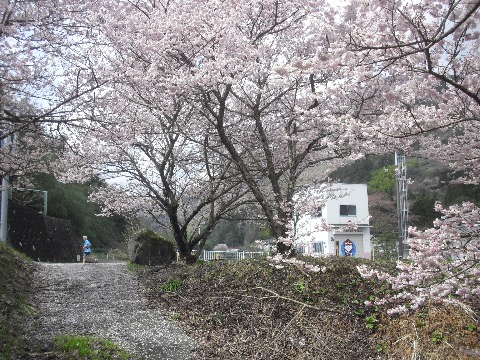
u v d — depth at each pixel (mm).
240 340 6152
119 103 8734
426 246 4164
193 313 7348
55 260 23469
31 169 9508
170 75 8234
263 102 9891
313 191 10055
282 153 10789
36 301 8047
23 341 5520
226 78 7270
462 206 4453
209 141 11500
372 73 4594
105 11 8086
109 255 30578
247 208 14734
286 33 9219
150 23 8148
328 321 6566
